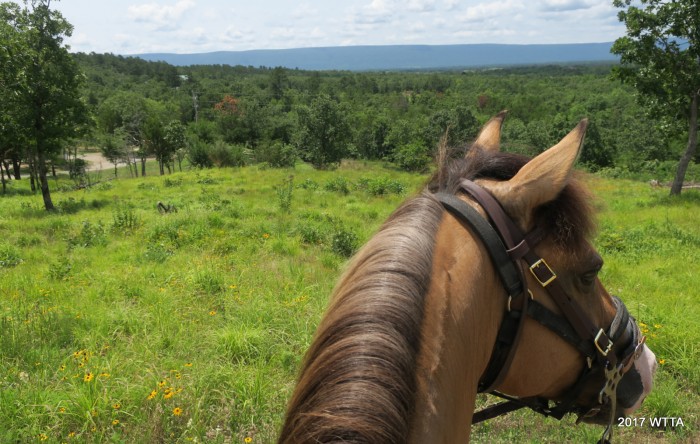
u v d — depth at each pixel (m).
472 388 1.31
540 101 91.75
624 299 6.90
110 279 7.52
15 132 17.11
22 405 3.88
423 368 1.13
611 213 14.67
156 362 4.82
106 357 4.79
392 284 1.17
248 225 12.10
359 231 11.59
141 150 51.38
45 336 5.32
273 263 8.65
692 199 18.52
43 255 9.80
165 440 3.69
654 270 8.62
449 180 1.51
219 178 25.27
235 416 4.00
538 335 1.43
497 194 1.41
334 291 1.31
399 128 63.25
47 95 17.33
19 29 17.16
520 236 1.37
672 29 18.09
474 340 1.29
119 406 3.97
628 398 1.72
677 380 4.82
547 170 1.35
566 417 4.26
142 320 5.83
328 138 44.81
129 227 12.15
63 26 17.53
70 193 24.22
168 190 21.78
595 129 47.47
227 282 7.30
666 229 11.99
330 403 1.00
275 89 133.25
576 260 1.39
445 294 1.24
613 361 1.56
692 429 4.17
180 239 10.47
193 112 98.06
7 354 4.88
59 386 4.30
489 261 1.36
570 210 1.39
